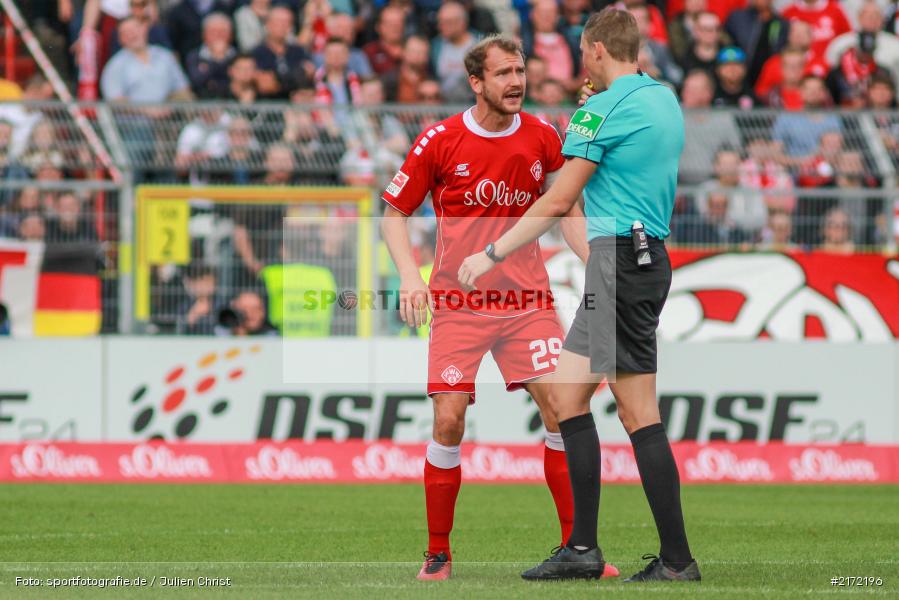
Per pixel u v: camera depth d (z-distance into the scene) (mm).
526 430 41312
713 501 35125
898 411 42250
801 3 56125
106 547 25047
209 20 51344
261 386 41188
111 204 41125
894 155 43188
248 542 25938
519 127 20797
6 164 41688
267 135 42188
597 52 19109
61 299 41125
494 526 29078
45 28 53156
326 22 52906
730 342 41969
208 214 40875
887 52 55812
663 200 18656
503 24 53438
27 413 41188
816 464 41531
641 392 18641
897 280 42219
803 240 42656
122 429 41188
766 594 17250
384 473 40719
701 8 54156
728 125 43469
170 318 41156
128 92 51219
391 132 42375
